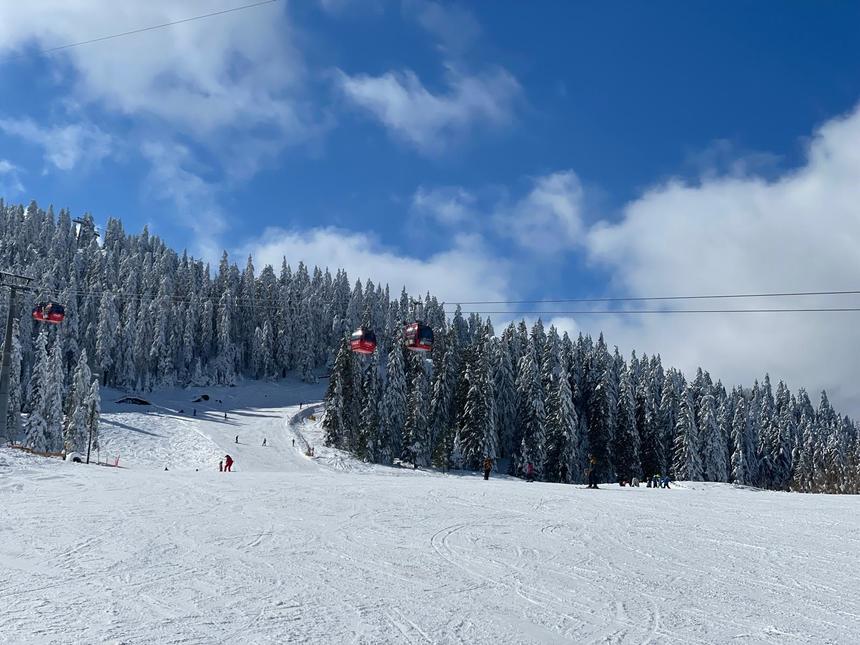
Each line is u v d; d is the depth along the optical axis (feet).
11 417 220.43
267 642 21.01
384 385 262.06
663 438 267.39
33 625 21.75
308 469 230.48
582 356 323.16
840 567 36.01
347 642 21.57
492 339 284.61
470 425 242.37
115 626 21.95
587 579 31.86
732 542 43.39
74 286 391.65
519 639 22.84
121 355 374.22
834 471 280.51
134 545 35.40
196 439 266.98
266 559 33.30
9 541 35.50
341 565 32.73
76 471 76.38
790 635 24.22
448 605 26.53
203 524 42.86
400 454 255.70
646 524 50.42
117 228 574.97
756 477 306.96
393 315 501.56
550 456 238.48
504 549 38.65
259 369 439.63
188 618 23.17
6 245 468.34
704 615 26.43
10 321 111.04
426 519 48.70
